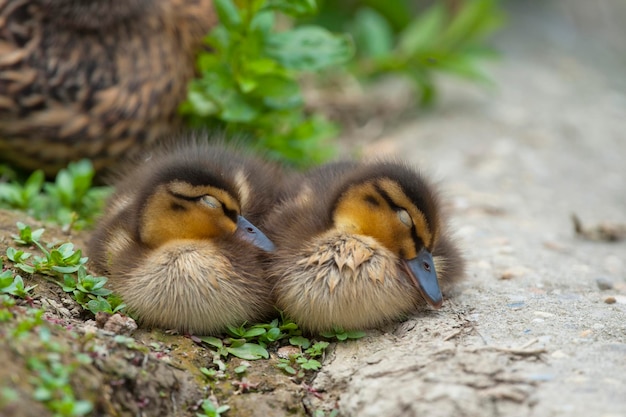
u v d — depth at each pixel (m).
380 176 9.03
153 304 8.53
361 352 8.34
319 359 8.45
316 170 10.45
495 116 17.52
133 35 12.24
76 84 11.73
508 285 9.89
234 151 10.59
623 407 6.85
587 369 7.48
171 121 12.59
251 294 8.78
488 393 7.15
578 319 8.69
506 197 13.69
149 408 7.30
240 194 9.30
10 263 8.93
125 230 9.23
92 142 11.96
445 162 15.05
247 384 7.92
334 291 8.57
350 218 9.02
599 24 25.47
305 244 8.90
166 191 8.89
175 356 8.12
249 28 11.87
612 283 10.08
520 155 15.58
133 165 11.52
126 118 12.03
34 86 11.57
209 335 8.70
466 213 12.84
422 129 16.77
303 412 7.74
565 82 20.16
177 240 8.88
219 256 8.74
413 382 7.42
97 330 7.81
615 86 20.48
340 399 7.71
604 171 15.37
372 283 8.63
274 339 8.63
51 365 6.71
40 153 11.98
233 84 12.23
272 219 9.61
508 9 24.64
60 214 11.07
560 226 12.68
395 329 8.84
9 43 11.52
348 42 12.15
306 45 12.06
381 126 17.08
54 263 8.91
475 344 8.07
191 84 12.54
